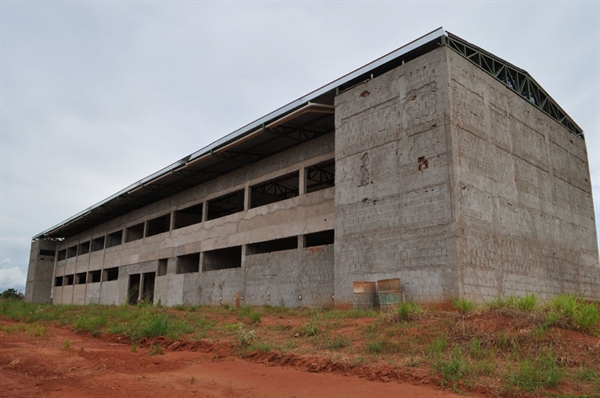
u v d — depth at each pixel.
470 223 18.72
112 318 20.89
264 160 30.84
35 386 8.57
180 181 36.91
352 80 23.59
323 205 25.84
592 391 7.40
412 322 13.01
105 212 48.00
